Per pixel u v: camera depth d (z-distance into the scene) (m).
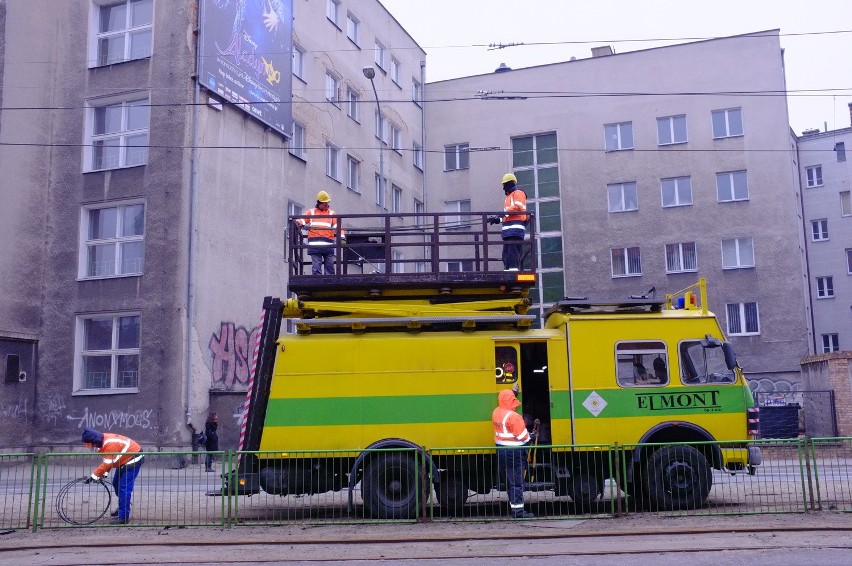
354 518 11.47
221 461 11.24
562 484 11.84
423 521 11.09
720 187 35.25
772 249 34.12
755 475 11.73
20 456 11.36
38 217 25.09
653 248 35.75
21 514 11.53
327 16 32.53
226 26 25.38
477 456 11.80
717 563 8.30
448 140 40.22
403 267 38.38
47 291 24.83
